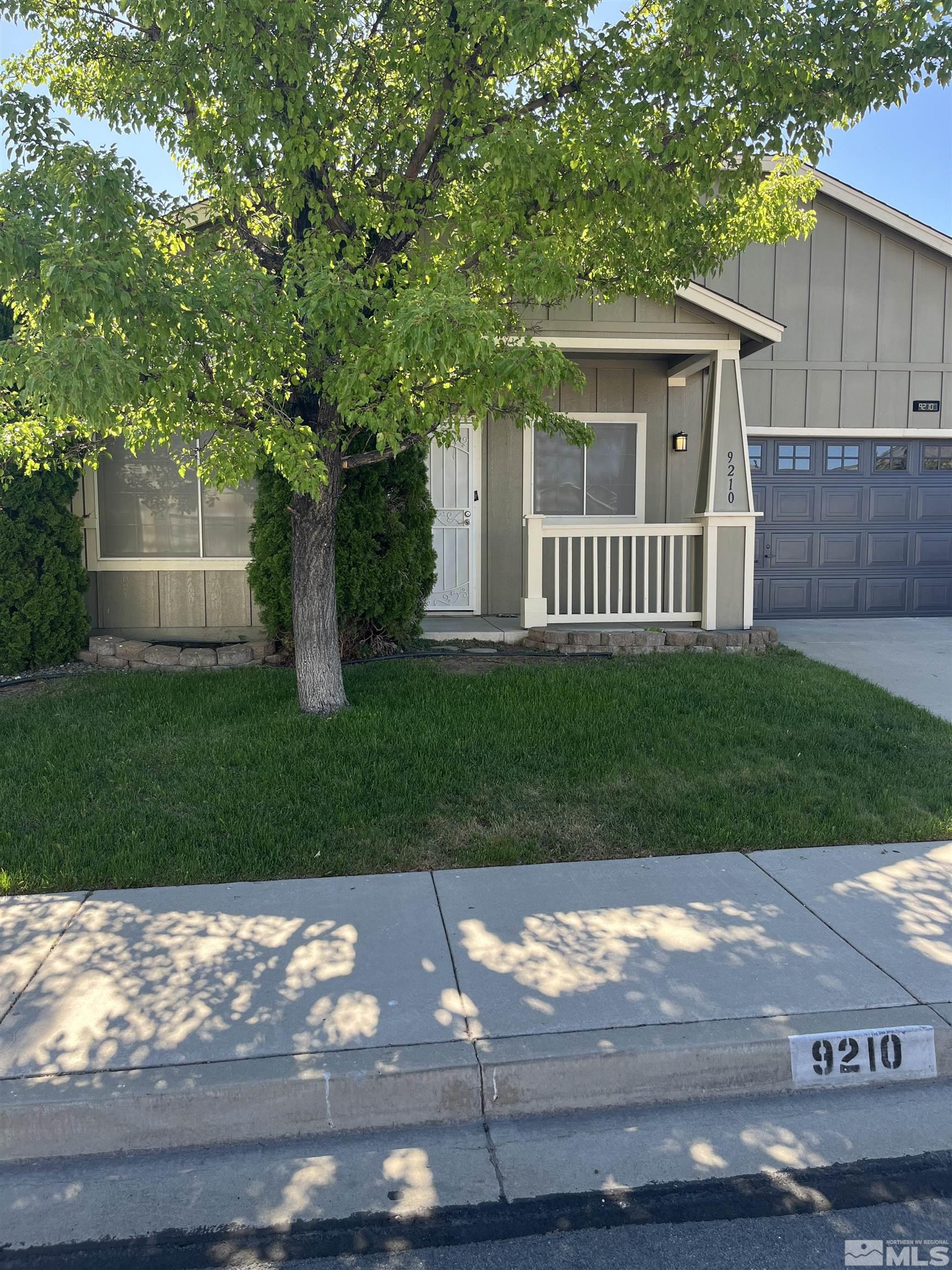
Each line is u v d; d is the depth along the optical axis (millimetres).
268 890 4477
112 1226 2678
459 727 6395
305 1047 3234
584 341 9016
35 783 5535
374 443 7781
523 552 9758
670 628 9500
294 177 5664
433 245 6461
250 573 8523
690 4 5289
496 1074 3154
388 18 6031
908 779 5844
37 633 8297
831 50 5461
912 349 12227
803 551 12281
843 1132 3070
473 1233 2635
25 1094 3006
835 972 3725
